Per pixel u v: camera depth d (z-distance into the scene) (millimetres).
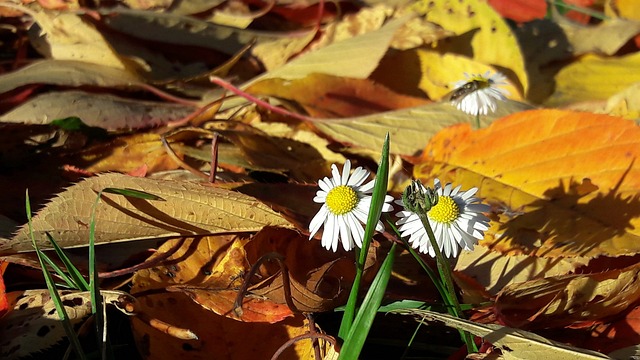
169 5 422
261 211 318
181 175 358
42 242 317
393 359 320
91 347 316
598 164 342
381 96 402
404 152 369
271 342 309
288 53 425
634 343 312
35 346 299
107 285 322
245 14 434
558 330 317
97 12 401
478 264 334
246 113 392
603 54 442
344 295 310
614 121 343
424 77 415
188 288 310
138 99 398
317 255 324
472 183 352
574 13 496
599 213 336
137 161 365
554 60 440
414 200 290
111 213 319
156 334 305
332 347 295
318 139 376
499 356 295
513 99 407
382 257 335
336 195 300
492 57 418
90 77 387
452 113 381
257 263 301
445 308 311
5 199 346
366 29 423
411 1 438
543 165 346
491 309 319
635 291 309
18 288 323
